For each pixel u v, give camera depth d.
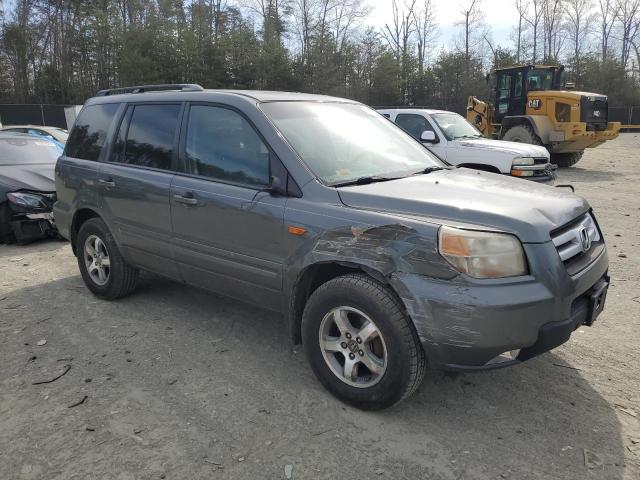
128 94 5.00
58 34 46.81
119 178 4.64
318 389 3.54
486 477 2.73
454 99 47.84
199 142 4.11
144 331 4.47
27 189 7.41
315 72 42.75
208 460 2.87
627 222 8.56
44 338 4.36
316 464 2.83
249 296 3.84
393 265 2.96
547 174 9.98
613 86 50.47
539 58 56.56
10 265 6.48
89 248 5.18
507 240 2.85
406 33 51.09
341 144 3.94
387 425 3.15
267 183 3.63
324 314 3.31
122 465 2.83
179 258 4.24
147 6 44.00
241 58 40.88
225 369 3.83
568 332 2.96
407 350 2.98
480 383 3.61
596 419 3.20
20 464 2.85
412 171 3.97
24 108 32.78
